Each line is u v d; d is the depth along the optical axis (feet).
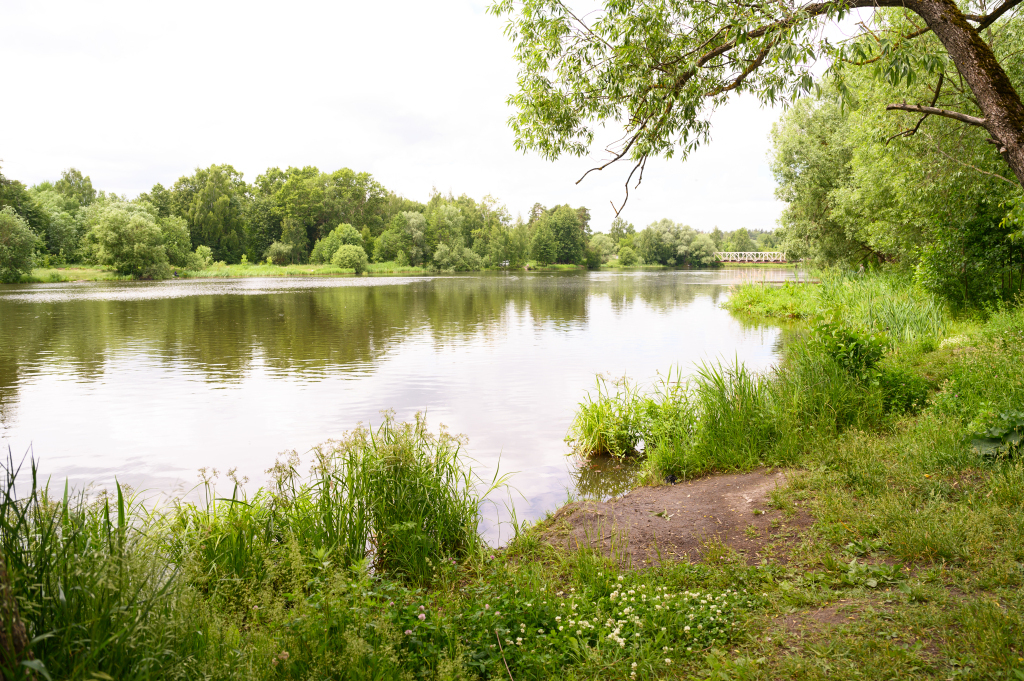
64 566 9.14
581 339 70.74
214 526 16.40
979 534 14.07
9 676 7.03
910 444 21.09
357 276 285.23
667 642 11.62
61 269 254.06
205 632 9.95
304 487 19.34
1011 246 48.85
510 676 10.73
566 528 19.71
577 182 21.08
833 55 15.93
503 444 31.48
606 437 29.91
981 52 15.28
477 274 303.07
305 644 10.28
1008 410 20.25
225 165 401.90
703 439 26.58
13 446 31.35
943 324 45.91
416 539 17.48
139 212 284.41
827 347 30.09
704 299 133.59
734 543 17.16
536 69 20.94
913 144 45.50
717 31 18.52
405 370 52.39
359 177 404.16
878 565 13.91
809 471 21.66
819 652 10.87
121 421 36.14
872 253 97.19
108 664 8.27
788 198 98.43
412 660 10.79
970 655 10.19
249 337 73.51
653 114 19.79
